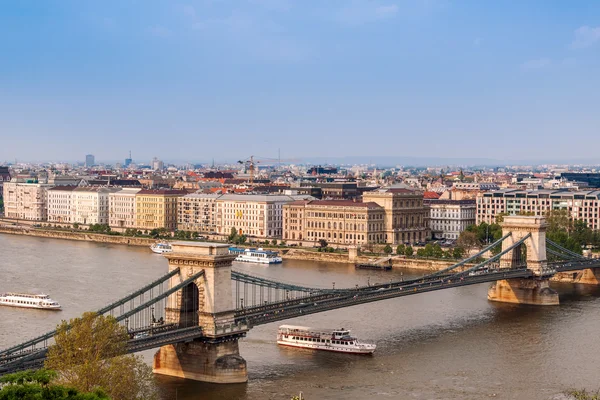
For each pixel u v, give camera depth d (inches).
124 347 7751.0
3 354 7824.8
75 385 6737.2
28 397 5575.8
